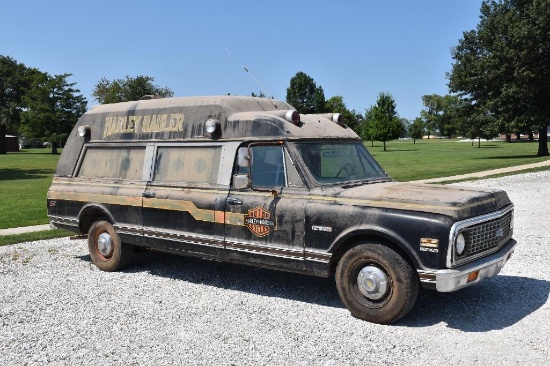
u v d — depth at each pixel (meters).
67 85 76.94
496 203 5.78
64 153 8.63
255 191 6.31
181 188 7.02
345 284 5.66
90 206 8.03
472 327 5.36
